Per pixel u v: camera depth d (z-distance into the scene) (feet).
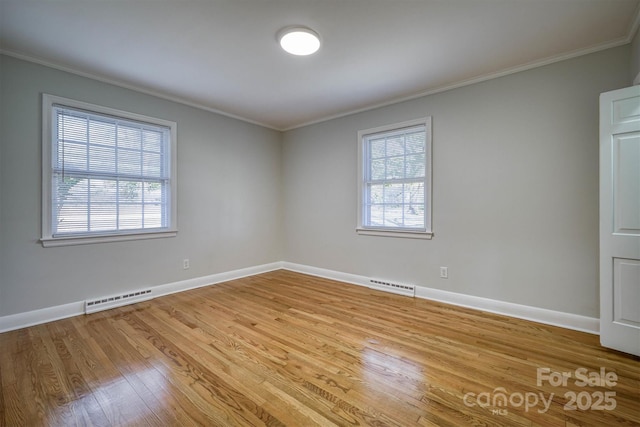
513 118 9.65
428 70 9.75
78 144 9.93
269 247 16.34
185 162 12.67
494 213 10.05
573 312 8.74
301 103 12.83
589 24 7.31
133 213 11.27
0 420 5.05
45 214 9.23
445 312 10.07
